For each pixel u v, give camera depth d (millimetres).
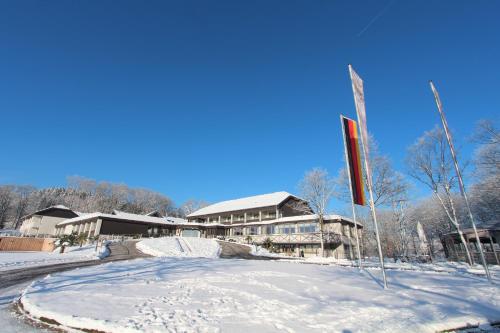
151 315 6656
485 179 30312
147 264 17328
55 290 9406
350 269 16391
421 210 53344
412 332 5938
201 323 6164
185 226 50062
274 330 5789
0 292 10367
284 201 47344
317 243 37656
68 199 93938
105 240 37219
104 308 7207
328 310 7227
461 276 14633
